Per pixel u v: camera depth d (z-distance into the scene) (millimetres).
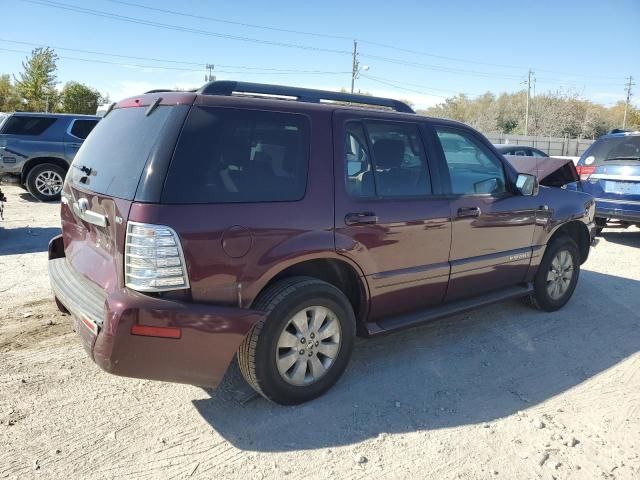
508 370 4078
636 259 7938
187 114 2992
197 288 2896
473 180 4426
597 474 2875
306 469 2832
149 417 3254
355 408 3436
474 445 3092
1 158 11727
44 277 5965
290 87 3680
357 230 3527
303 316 3326
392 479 2777
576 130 75312
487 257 4477
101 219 3082
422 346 4445
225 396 3518
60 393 3477
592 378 3992
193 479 2723
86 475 2713
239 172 3082
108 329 2754
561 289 5391
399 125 3945
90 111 56000
